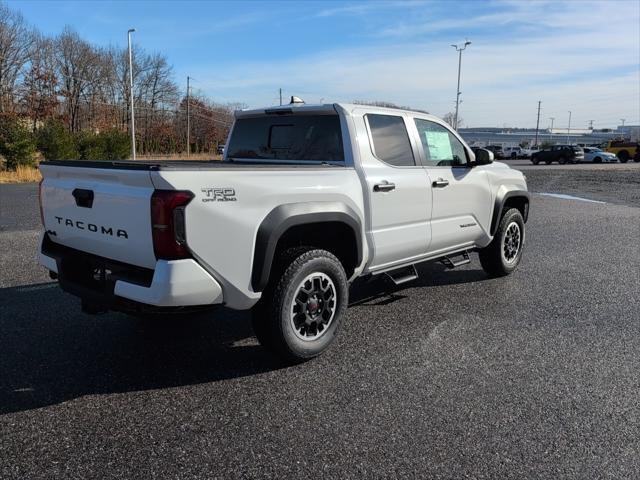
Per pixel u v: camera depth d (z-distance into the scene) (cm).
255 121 516
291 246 424
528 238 938
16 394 349
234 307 356
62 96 5309
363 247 439
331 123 458
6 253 767
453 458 282
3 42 4866
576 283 635
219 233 334
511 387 364
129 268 353
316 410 331
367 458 281
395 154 480
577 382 372
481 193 583
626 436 304
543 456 284
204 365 398
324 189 399
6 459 278
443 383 370
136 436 301
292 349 387
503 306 545
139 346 434
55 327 474
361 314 519
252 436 302
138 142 6041
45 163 408
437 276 670
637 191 1845
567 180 2366
